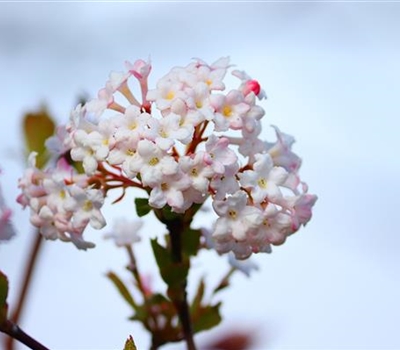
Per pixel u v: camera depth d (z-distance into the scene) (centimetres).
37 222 38
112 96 37
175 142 36
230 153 36
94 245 38
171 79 37
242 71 38
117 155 36
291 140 39
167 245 40
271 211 36
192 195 36
